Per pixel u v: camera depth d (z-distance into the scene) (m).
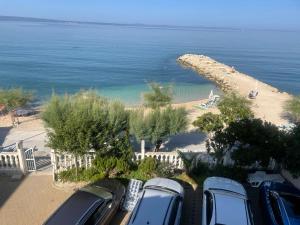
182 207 15.40
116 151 18.89
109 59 117.62
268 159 18.08
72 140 16.86
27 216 14.80
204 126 24.67
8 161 18.14
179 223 13.66
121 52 142.88
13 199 16.05
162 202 13.77
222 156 19.28
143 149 19.38
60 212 12.87
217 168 18.61
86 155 18.27
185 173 18.89
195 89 65.25
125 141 19.33
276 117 39.53
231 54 165.38
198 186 17.81
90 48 155.75
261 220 15.43
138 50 155.25
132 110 23.16
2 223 14.26
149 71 92.06
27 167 18.75
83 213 12.80
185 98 55.97
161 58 124.38
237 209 13.26
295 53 183.00
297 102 38.50
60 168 18.34
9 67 92.44
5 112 37.28
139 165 18.59
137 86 69.44
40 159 21.08
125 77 82.12
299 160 16.45
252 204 16.52
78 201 13.61
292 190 16.06
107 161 17.84
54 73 85.50
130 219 12.79
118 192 15.44
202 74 86.44
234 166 18.84
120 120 20.55
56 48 149.25
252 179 18.00
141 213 13.02
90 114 18.06
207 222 12.86
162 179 16.06
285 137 18.14
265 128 18.47
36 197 16.31
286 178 18.75
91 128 17.25
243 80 71.81
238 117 25.48
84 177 17.67
